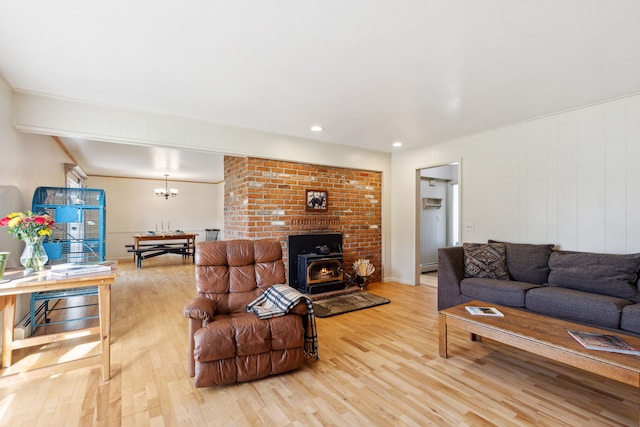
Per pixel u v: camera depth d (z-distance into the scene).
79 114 2.91
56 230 3.47
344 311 3.55
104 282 2.09
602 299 2.36
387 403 1.84
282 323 2.13
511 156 3.70
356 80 2.53
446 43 2.00
